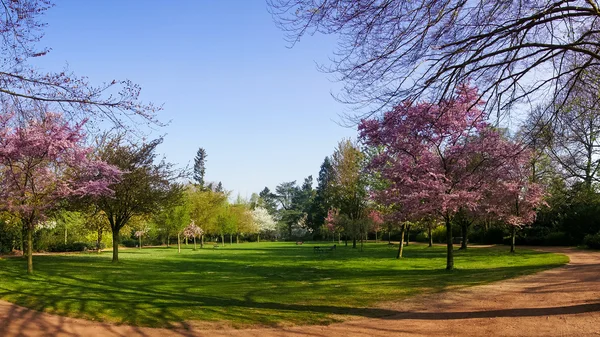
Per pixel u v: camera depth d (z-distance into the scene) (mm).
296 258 26719
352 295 10750
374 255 27953
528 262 19297
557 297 9578
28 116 7094
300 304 9539
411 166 15844
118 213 21094
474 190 15633
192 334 6883
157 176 21156
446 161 15672
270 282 13703
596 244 26719
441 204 14734
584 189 21969
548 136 8031
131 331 7039
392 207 24828
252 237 76438
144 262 22188
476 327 7137
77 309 8641
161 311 8562
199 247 50312
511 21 6750
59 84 6422
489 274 14680
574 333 6410
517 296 10016
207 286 12641
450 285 12180
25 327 7191
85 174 15570
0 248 27406
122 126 6926
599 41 7594
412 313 8523
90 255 28656
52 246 33500
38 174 14438
